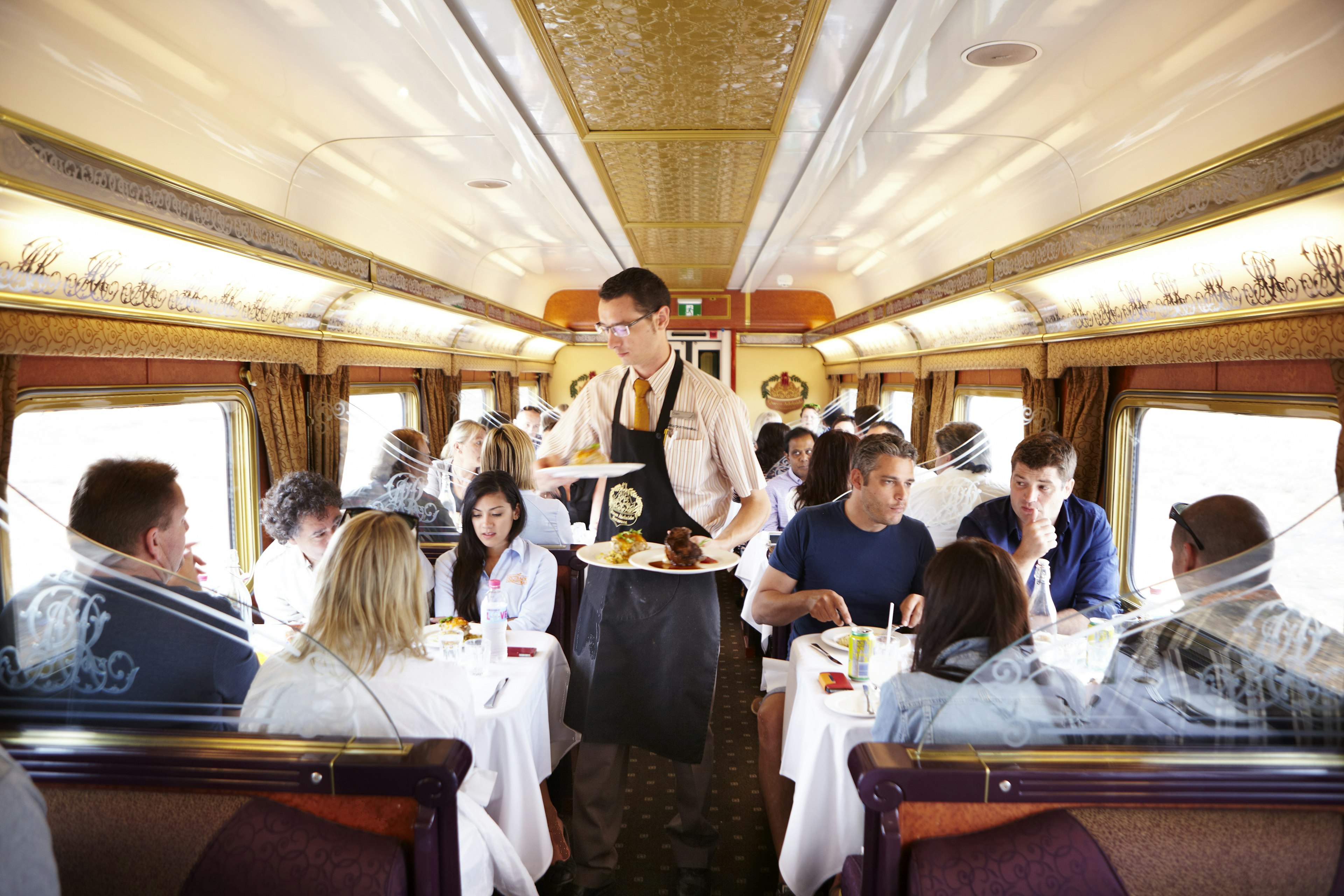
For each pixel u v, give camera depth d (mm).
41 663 1782
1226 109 2939
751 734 4578
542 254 9078
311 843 1680
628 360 2771
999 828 1655
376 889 1653
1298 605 1633
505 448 4688
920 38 2721
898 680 2070
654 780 4004
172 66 2867
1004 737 1706
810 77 3238
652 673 2836
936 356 7934
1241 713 1661
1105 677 1692
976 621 2031
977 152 4355
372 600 2213
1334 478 3123
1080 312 4609
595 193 5406
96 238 2760
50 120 2578
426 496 5371
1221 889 1597
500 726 2662
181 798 1745
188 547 2623
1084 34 2822
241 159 3756
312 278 4430
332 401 5469
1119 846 1603
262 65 3088
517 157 4395
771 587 3307
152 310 3391
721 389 2826
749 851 3348
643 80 3219
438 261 7523
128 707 1782
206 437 4340
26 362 2943
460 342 8633
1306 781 1651
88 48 2555
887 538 3254
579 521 6180
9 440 2713
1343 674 1633
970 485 4836
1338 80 2430
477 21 2645
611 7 2521
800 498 4824
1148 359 4102
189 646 1791
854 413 9719
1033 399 5602
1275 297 3023
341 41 2939
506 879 2355
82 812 1734
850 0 2535
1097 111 3426
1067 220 4355
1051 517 3324
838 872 2488
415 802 1758
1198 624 1663
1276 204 2525
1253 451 3631
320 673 1792
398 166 4746
